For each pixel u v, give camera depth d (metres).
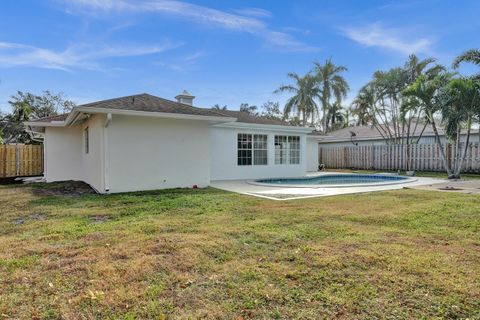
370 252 3.98
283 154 16.33
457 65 14.00
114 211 6.76
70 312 2.66
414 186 11.16
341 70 30.11
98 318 2.58
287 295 2.92
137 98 11.21
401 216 6.05
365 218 5.93
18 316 2.60
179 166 11.00
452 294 2.89
